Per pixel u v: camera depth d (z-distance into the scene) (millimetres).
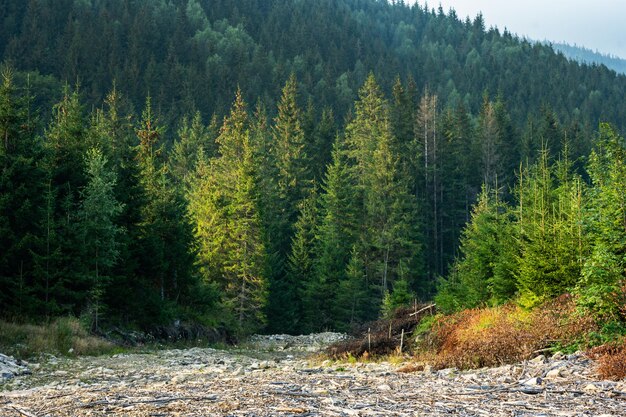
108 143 37938
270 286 46750
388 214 58906
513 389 8773
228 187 49375
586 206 15047
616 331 12219
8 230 24078
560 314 14625
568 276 17359
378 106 75562
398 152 71188
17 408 7770
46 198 25422
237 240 43469
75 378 15094
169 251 33062
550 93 178875
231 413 6820
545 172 26312
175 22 181500
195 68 139500
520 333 13594
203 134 82625
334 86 159250
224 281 43812
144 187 32031
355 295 50469
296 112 74062
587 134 111875
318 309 51781
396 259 58031
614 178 13758
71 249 26016
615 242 13469
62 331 22422
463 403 7590
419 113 82062
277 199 62875
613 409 7133
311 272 54250
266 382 10227
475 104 173250
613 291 12758
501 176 84812
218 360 21359
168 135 107938
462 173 81562
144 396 8523
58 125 31969
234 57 163625
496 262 24000
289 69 169125
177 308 32875
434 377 10992
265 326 46281
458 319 20516
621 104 177500
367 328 25641
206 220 44219
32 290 24312
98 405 7762
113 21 161000
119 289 28516
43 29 145000
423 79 198750
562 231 18328
